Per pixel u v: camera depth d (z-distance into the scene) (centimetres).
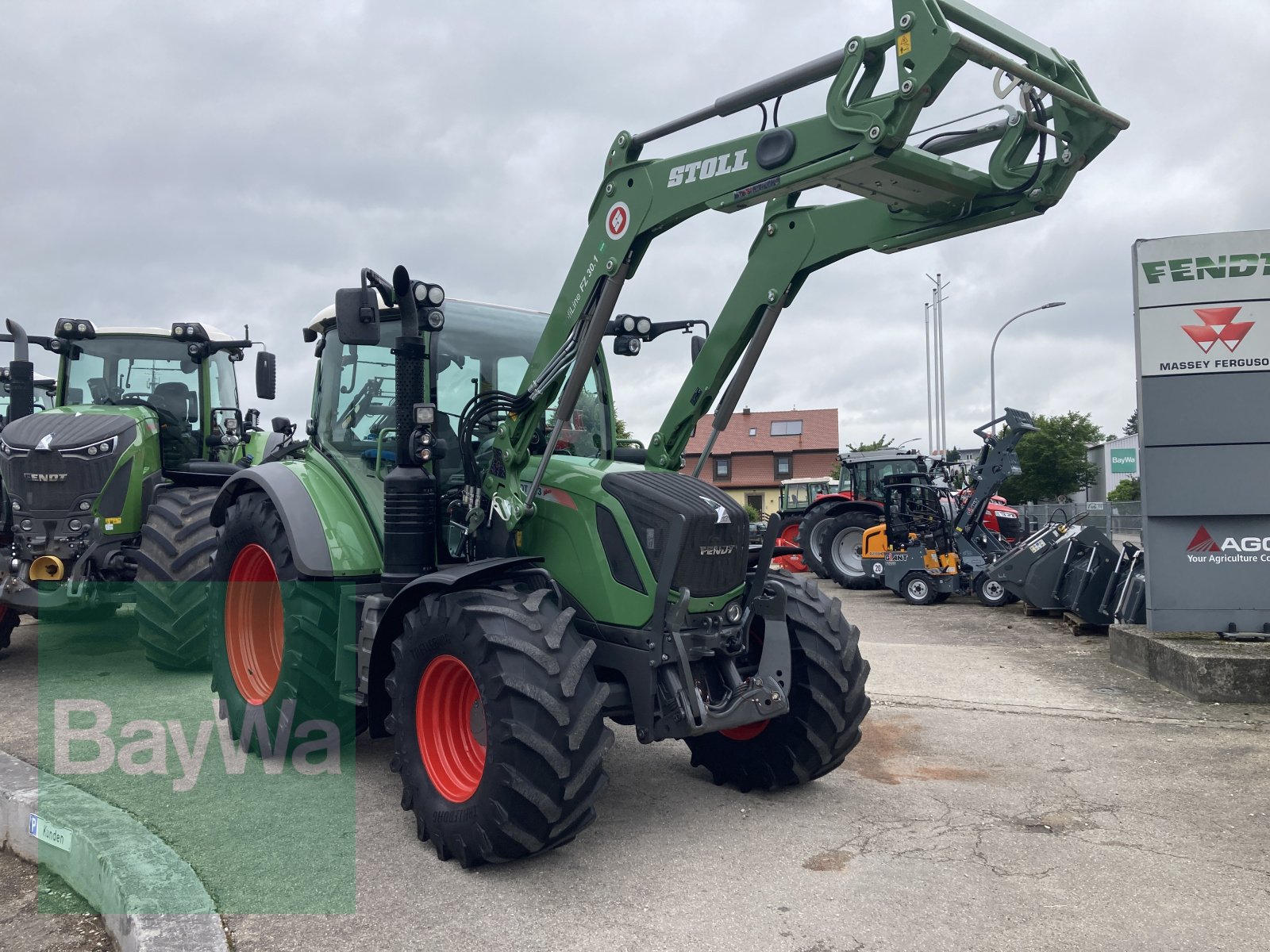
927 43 308
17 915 326
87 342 771
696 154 372
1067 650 830
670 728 359
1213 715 582
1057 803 418
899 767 474
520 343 471
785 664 394
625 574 374
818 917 303
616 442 498
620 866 345
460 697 370
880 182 347
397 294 407
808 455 4997
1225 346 695
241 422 832
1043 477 3825
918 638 922
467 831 332
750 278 428
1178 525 710
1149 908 310
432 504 408
